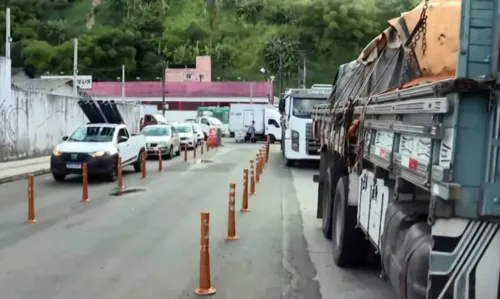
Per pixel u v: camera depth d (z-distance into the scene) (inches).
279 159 1056.8
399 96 168.4
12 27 4746.6
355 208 271.9
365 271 277.7
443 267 125.2
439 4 199.9
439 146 129.0
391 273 163.0
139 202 493.0
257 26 5821.9
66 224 386.9
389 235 170.7
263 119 1893.5
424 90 139.8
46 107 1017.5
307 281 259.6
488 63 121.5
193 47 5142.7
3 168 753.0
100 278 258.2
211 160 1015.0
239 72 5009.8
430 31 197.9
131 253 306.2
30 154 945.5
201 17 6038.4
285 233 368.8
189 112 3095.5
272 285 252.2
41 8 5757.9
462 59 122.7
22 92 912.9
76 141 681.6
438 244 125.7
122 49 4382.4
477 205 120.6
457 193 120.6
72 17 5866.1
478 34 122.0
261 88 3319.4
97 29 5462.6
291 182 668.7
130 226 382.0
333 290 246.1
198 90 3344.0
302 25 5354.3
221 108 2620.6
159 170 802.8
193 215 428.5
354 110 259.0
